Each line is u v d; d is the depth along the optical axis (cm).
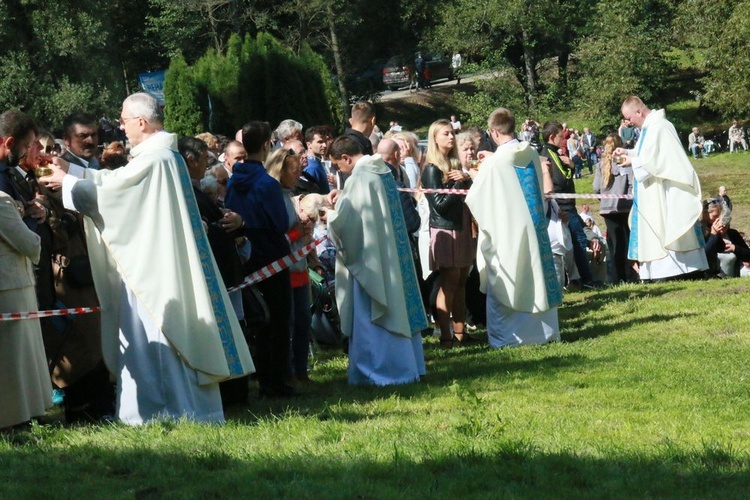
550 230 1279
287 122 998
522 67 4884
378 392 767
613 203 1419
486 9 4512
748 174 3597
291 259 748
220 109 2727
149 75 3544
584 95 4444
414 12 5241
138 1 5231
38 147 659
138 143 661
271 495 482
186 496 484
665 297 1192
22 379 633
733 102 4022
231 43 2784
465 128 1200
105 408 706
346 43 4962
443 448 553
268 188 752
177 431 613
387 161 980
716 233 1410
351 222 809
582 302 1212
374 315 807
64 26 3575
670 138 1294
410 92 5300
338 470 519
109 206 643
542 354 895
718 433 588
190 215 656
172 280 645
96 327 699
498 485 494
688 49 4572
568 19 4525
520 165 967
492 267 970
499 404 683
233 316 671
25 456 564
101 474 531
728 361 816
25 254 633
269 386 769
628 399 693
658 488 486
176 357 652
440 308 998
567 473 511
